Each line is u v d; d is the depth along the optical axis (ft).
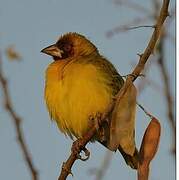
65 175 25.75
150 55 20.51
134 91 23.29
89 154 29.19
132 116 24.21
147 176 22.12
